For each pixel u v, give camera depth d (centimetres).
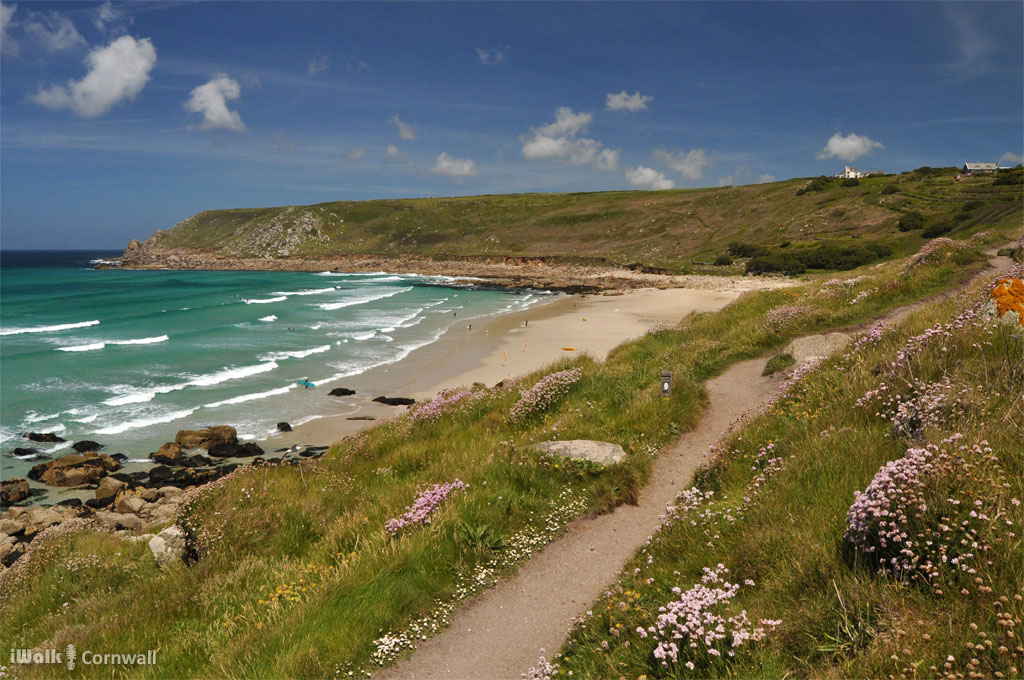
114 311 6569
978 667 344
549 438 1145
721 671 422
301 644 587
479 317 5934
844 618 413
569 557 730
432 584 680
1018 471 490
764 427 932
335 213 19488
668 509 704
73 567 1038
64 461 2200
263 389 3155
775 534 561
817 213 12162
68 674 648
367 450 1535
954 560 403
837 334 1559
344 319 5841
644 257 12569
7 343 4497
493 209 19475
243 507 1008
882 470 497
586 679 467
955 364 768
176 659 632
